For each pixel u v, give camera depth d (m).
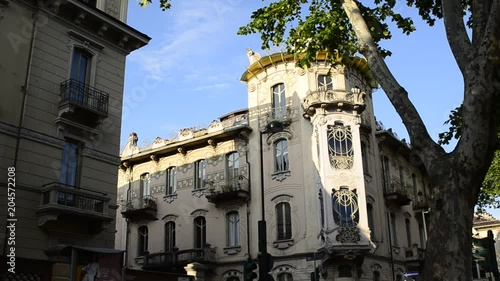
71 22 18.88
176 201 32.16
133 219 33.56
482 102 8.50
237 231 29.20
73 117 18.02
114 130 19.64
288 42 16.81
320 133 26.95
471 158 8.40
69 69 18.47
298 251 26.52
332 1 16.28
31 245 15.86
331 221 25.41
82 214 16.81
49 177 16.91
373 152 30.38
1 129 15.88
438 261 8.14
